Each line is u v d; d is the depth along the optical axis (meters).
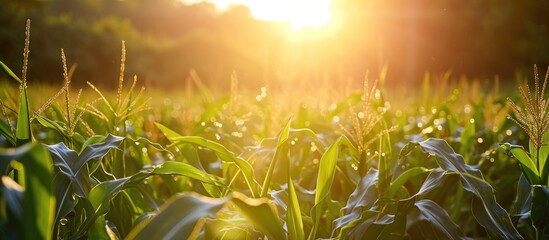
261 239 2.17
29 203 1.17
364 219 2.09
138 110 2.56
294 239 1.90
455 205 2.95
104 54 27.20
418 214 2.23
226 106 5.28
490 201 2.14
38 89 5.66
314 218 1.99
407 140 3.96
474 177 2.12
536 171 2.29
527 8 35.84
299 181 3.08
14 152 1.10
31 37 25.92
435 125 4.43
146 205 2.60
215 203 1.40
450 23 34.19
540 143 2.23
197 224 1.40
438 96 5.93
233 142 3.75
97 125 3.12
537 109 2.21
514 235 2.10
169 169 2.02
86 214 1.88
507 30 36.19
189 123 4.43
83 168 1.91
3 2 27.70
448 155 2.26
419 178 3.06
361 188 2.32
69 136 2.22
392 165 2.54
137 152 3.05
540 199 2.20
